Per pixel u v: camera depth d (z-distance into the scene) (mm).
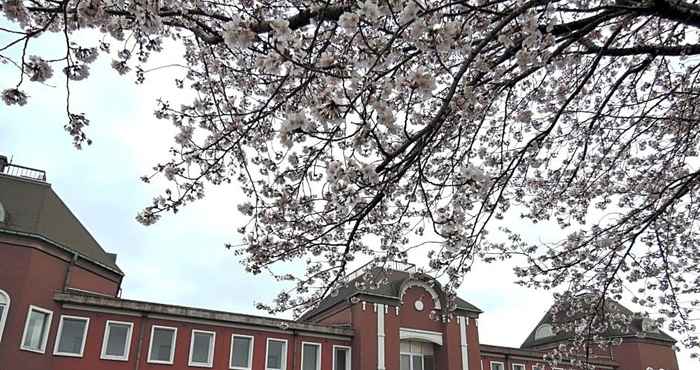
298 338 23203
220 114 5000
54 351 18703
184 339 21047
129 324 20359
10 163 22281
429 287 25969
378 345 23641
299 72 3691
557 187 8586
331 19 4098
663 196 7832
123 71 4785
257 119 4684
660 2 4301
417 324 25109
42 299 18766
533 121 7590
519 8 3877
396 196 6531
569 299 9172
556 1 3904
